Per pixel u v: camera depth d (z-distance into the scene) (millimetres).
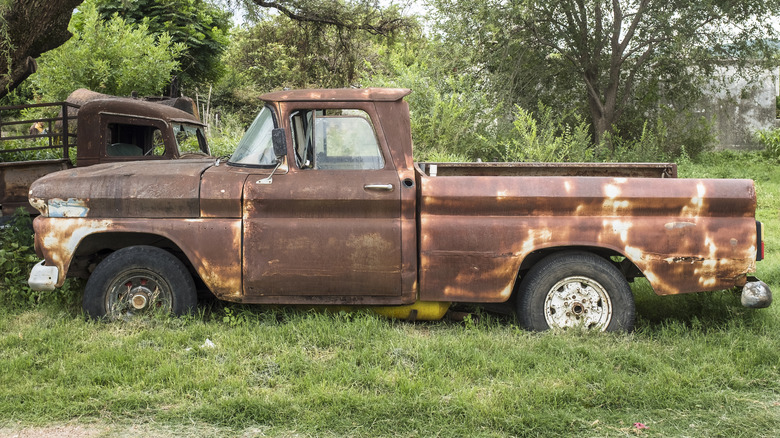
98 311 4809
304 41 22375
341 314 4859
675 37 17219
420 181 4758
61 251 4777
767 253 7750
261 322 4902
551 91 20828
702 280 4660
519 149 14969
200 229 4719
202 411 3420
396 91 4871
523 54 18938
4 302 5441
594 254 4789
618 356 4207
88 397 3584
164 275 4809
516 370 4031
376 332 4582
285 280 4723
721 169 16922
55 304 5301
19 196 6945
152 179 4797
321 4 18703
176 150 7820
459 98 14906
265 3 18266
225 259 4723
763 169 18234
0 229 6438
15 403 3486
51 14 7180
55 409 3438
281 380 3857
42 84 16234
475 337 4594
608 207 4680
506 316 5309
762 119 22453
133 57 16859
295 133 4836
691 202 4645
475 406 3469
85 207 4781
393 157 4785
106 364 4004
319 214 4719
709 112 22484
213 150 12086
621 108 19984
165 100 9688
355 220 4707
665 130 19250
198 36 22141
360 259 4691
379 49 23562
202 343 4461
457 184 4695
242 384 3740
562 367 4031
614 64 19094
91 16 16672
